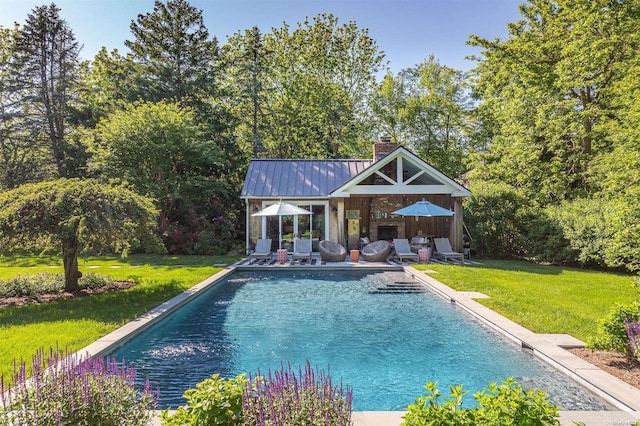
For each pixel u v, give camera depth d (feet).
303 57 105.50
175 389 17.65
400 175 60.08
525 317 25.67
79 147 89.20
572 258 51.08
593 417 13.51
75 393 10.57
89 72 102.78
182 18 91.61
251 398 10.13
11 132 90.58
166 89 88.17
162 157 71.72
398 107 108.27
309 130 102.89
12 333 22.89
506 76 73.92
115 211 34.42
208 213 80.59
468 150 107.76
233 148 91.66
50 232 33.14
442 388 17.83
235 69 101.40
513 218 59.52
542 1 68.95
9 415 10.21
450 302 32.73
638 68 48.93
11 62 90.94
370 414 13.84
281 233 64.95
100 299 32.37
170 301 31.07
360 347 23.20
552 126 65.00
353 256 55.93
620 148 43.32
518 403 9.09
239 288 40.16
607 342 17.97
